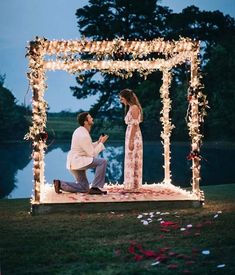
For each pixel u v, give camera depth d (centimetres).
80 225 637
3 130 3516
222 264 455
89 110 4059
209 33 4081
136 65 956
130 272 438
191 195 808
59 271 448
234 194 956
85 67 912
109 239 561
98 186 818
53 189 902
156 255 482
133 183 865
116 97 4022
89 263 472
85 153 823
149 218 671
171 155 2583
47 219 682
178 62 915
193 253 495
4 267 465
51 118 5638
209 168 2083
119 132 4084
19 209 793
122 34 4119
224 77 3359
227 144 3109
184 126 3225
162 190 898
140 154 868
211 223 638
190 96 800
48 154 2775
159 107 3378
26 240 564
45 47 755
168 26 4153
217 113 3253
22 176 2028
